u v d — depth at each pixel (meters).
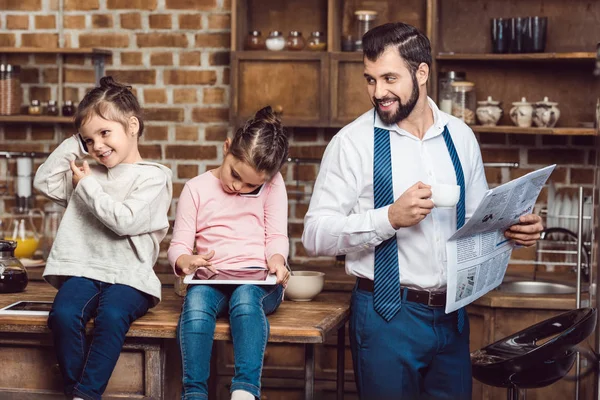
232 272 2.59
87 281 2.58
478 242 2.60
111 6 4.35
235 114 4.04
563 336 2.54
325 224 2.63
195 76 4.33
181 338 2.44
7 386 2.64
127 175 2.64
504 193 2.44
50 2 4.37
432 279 2.60
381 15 4.19
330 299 2.95
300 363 3.81
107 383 2.50
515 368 2.63
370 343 2.62
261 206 2.72
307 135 4.29
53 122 4.35
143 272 2.59
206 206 2.69
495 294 3.54
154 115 4.36
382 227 2.52
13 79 4.22
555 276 3.98
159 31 4.33
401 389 2.60
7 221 4.40
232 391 2.34
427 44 2.63
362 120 2.72
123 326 2.48
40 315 2.59
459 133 2.75
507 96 4.12
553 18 4.07
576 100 4.07
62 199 2.74
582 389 3.17
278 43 4.06
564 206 3.97
